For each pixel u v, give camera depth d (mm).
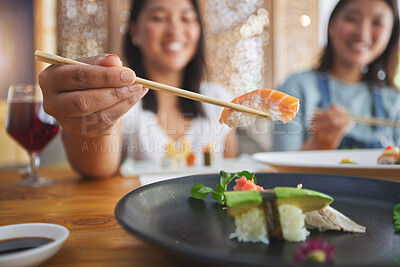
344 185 402
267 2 1953
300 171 478
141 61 1041
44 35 1788
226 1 1878
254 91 397
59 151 821
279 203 309
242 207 304
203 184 405
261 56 1963
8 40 1799
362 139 1133
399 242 297
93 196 451
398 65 1188
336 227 319
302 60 2014
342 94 1187
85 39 1842
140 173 579
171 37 966
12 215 379
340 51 1173
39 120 503
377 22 1130
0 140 1751
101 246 309
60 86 368
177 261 285
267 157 585
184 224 327
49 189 488
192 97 359
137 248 306
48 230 296
